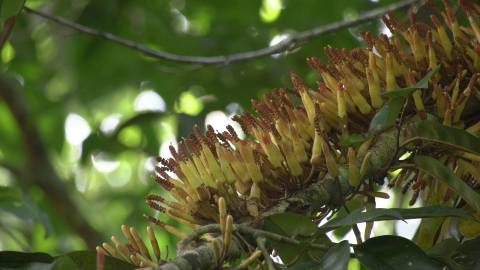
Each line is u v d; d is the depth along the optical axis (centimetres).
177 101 414
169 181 206
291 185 205
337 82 210
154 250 196
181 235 204
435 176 205
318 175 207
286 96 210
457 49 214
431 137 206
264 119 209
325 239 199
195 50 426
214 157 206
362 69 212
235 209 204
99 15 405
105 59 436
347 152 206
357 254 197
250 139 213
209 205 204
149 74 429
